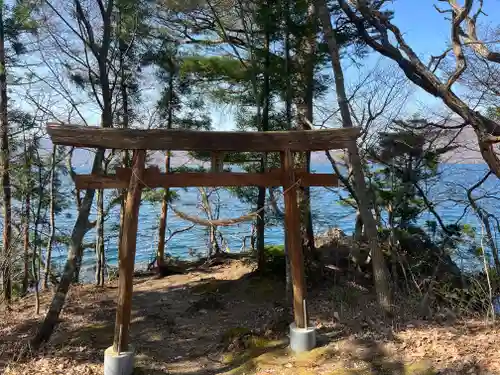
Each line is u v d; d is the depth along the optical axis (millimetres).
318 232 12328
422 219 11133
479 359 4602
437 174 8914
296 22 9172
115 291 10156
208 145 5305
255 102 10102
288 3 8727
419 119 8945
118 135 5020
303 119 9438
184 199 12422
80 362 5754
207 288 9664
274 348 5883
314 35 9047
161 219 11961
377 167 9797
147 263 13961
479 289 6812
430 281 7512
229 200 14359
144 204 14562
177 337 6926
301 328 5605
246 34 8797
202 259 13367
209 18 10094
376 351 5137
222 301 8695
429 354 4883
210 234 14125
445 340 5223
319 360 5145
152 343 6695
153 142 5105
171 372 5508
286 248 7789
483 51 8031
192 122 11836
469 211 8812
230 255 13344
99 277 10938
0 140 9188
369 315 6504
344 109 7117
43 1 7961
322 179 5828
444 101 8133
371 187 8516
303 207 9547
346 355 5176
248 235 16297
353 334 5820
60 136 4883
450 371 4438
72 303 8891
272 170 5691
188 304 8766
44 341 6320
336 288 8367
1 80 9312
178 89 11594
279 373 4969
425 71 8164
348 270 9336
